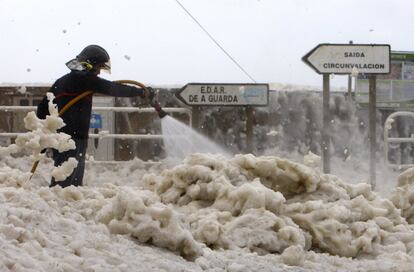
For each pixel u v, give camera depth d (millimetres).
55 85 10086
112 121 14766
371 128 13961
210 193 7938
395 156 15602
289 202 8227
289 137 15281
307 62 13891
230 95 14039
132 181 13242
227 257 6426
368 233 7652
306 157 9047
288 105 15297
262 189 7562
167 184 8320
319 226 7590
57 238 5586
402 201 8875
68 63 10242
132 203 6457
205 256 6258
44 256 5090
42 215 5824
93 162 13797
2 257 4734
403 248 7609
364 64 13859
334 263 6812
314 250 7586
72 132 9922
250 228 7117
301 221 7652
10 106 14289
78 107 9969
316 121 15328
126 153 14766
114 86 10156
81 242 5551
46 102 10164
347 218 7762
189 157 8375
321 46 13820
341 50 13836
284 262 6445
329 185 8359
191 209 7871
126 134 14367
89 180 13055
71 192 7457
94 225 6246
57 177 7418
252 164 8344
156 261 5617
